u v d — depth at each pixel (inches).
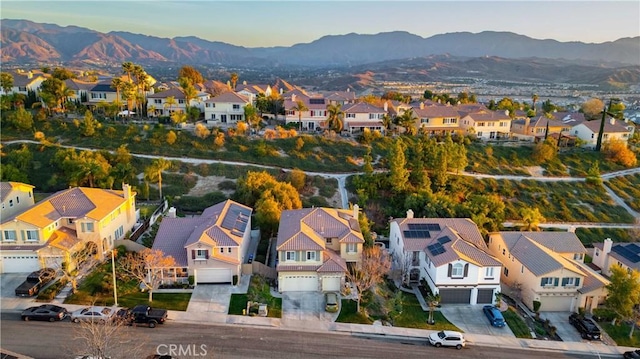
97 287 1791.3
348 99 5403.5
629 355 1609.3
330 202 3075.8
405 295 2001.7
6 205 2106.3
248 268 2001.7
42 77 4692.4
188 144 3631.9
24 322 1565.0
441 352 1567.4
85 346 1412.4
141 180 3102.9
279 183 2805.1
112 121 3973.9
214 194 2992.1
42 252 1868.8
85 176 2869.1
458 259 1894.7
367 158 3417.8
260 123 4234.7
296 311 1766.7
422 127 4456.2
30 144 3400.6
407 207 2898.6
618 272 1825.8
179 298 1786.4
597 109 6107.3
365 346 1569.9
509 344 1658.5
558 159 4057.6
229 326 1631.4
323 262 1934.1
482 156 3937.0
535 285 1921.8
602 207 3398.1
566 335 1756.9
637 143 4584.2
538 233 2351.1
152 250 1876.2
